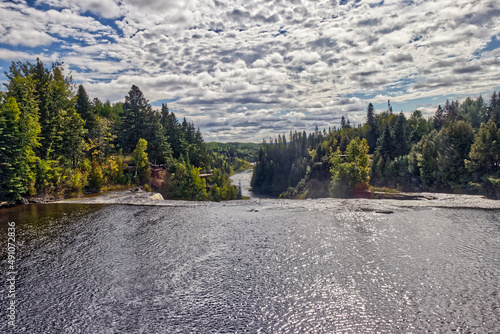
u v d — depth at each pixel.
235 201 42.03
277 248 20.06
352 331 10.99
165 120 100.62
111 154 63.34
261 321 11.76
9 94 39.69
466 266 16.33
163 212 32.88
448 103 117.19
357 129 155.38
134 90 76.06
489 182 45.50
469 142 52.72
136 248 20.27
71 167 49.44
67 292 14.21
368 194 49.84
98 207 35.47
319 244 20.70
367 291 13.95
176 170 68.44
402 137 88.44
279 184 149.38
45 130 44.19
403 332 10.88
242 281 15.24
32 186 39.00
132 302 13.32
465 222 25.66
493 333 10.72
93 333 11.24
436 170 58.78
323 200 41.56
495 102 101.12
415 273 15.69
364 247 19.86
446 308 12.37
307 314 12.17
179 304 13.13
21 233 23.64
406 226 24.92
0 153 34.06
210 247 20.44
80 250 19.80
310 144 167.50
